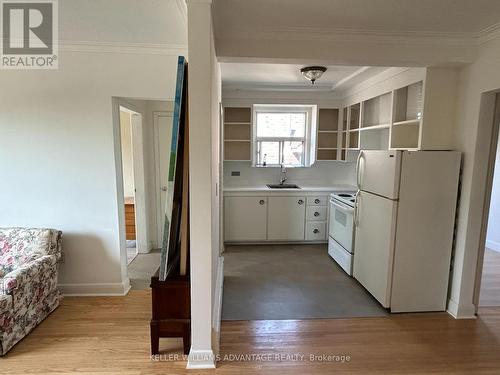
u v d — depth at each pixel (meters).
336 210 4.16
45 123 2.88
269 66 3.53
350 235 3.66
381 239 2.94
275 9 2.07
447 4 1.99
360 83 4.22
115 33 2.55
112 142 2.92
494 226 4.80
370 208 3.16
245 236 4.84
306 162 5.37
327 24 2.33
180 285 2.16
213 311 2.24
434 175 2.74
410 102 3.29
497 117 2.58
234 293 3.25
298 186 5.11
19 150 2.89
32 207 2.97
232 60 2.63
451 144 2.86
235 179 5.24
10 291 2.22
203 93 1.84
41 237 2.76
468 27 2.36
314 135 5.10
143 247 4.41
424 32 2.46
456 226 2.81
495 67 2.39
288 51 2.52
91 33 2.55
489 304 3.04
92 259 3.06
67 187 2.96
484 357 2.25
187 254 2.21
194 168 1.90
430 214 2.78
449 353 2.29
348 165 5.29
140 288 3.29
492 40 2.41
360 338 2.47
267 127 5.28
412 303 2.88
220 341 2.41
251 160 5.00
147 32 2.52
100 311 2.80
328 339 2.45
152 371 2.06
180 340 2.40
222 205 4.39
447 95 2.80
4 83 2.81
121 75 2.86
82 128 2.90
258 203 4.77
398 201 2.75
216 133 2.70
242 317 2.78
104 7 2.07
